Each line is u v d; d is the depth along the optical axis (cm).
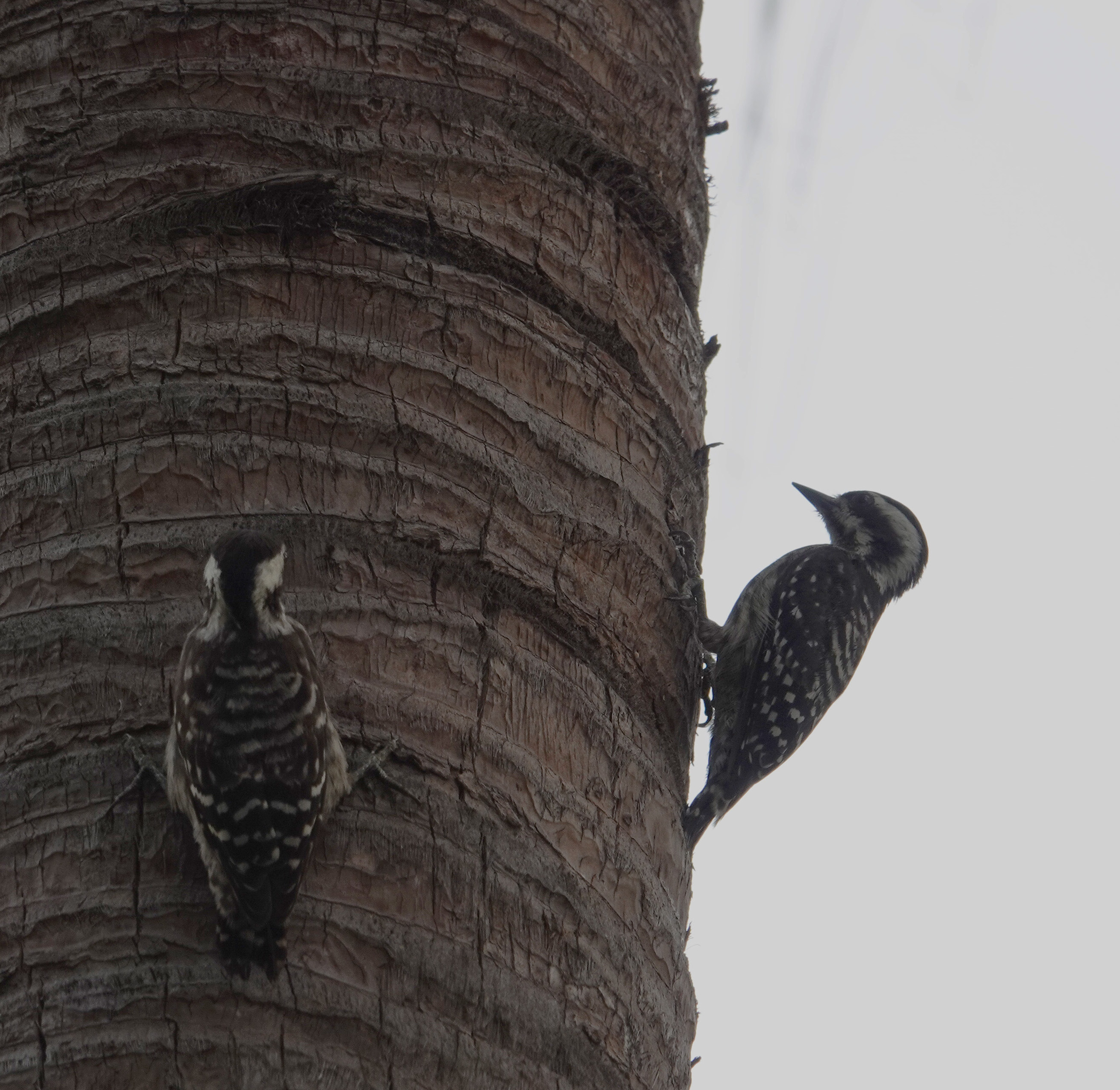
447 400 1041
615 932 970
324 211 1054
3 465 1005
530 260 1120
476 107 1130
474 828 925
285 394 1007
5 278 1052
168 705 938
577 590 1053
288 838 864
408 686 954
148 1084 817
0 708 932
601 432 1123
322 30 1110
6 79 1112
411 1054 843
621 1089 929
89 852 891
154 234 1045
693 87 1362
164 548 971
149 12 1106
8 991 852
